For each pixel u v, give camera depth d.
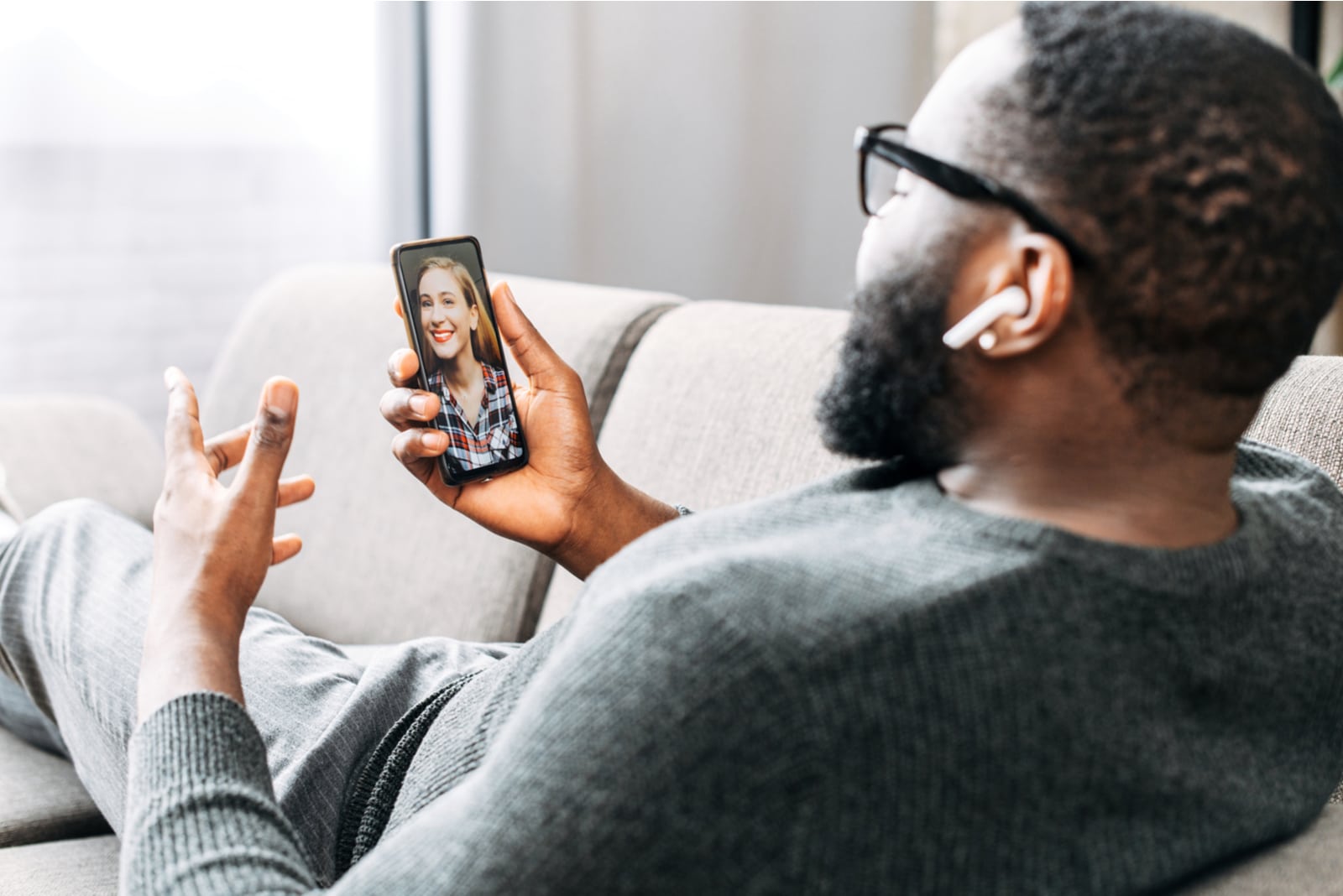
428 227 2.68
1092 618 0.55
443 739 0.77
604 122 2.77
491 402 0.87
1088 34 0.56
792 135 2.95
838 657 0.51
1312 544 0.66
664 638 0.52
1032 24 0.59
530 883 0.50
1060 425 0.58
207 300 2.56
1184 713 0.59
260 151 2.55
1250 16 2.74
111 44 2.41
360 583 1.57
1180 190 0.54
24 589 1.14
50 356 2.46
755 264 2.97
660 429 1.31
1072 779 0.55
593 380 1.45
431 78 2.62
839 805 0.51
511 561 1.42
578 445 0.89
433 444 0.82
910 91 3.01
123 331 2.51
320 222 2.62
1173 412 0.57
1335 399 0.87
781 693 0.50
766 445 1.20
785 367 1.24
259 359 1.82
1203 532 0.60
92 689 0.99
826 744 0.50
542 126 2.71
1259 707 0.62
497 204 2.69
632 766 0.50
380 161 2.62
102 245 2.46
